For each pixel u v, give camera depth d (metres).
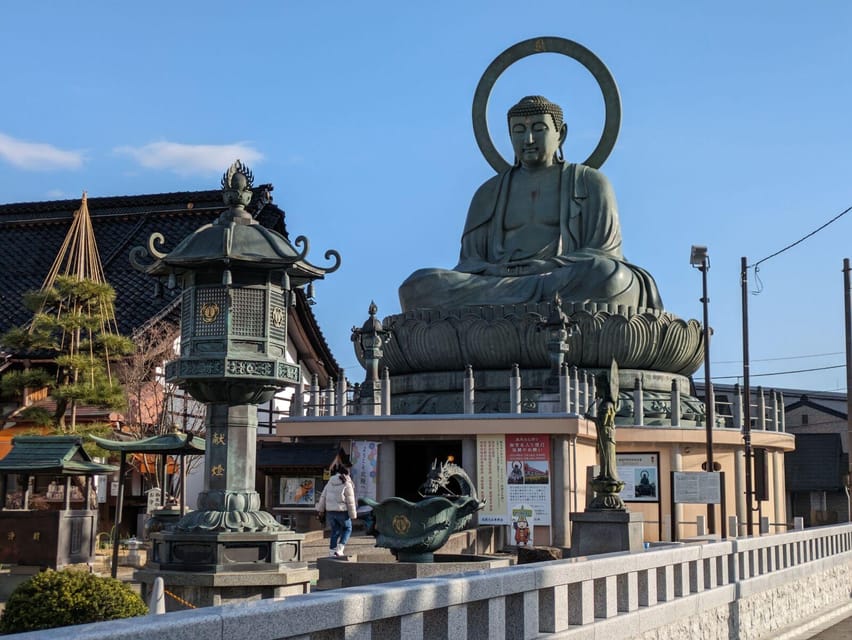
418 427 30.61
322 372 49.91
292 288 15.61
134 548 24.61
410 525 19.00
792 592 21.00
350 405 35.91
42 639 5.04
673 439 33.56
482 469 29.75
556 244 41.00
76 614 11.85
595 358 36.31
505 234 42.41
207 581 13.52
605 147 44.59
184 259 14.34
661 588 13.92
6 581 20.09
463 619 8.73
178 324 38.41
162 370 37.41
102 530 35.38
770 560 20.05
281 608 6.48
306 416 32.50
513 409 31.58
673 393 34.47
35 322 28.09
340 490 21.61
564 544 28.84
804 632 20.22
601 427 24.55
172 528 14.43
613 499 24.20
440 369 37.06
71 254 35.81
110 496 35.78
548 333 33.19
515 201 42.44
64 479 21.80
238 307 14.63
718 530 34.50
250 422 14.75
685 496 27.91
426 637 8.55
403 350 37.38
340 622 7.04
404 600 7.78
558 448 29.52
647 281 39.09
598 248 40.62
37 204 46.41
